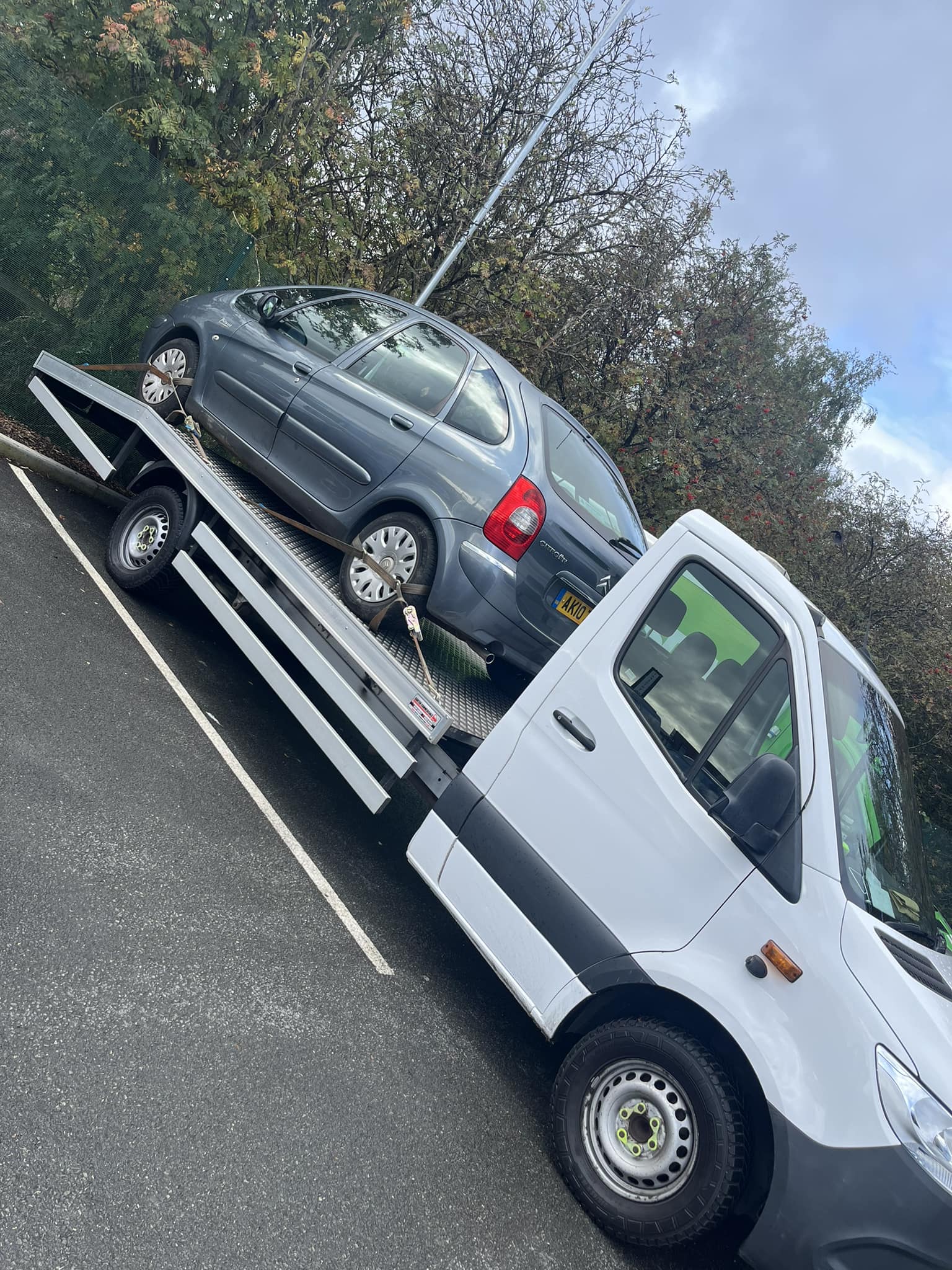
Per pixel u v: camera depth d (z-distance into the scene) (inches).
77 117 370.3
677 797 161.6
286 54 473.1
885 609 613.0
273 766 241.4
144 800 193.6
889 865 159.2
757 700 161.2
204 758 223.6
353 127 506.9
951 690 569.0
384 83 514.3
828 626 175.3
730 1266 161.3
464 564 207.8
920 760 570.9
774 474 599.8
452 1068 171.2
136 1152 119.0
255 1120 135.0
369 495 227.9
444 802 185.6
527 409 224.2
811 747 154.7
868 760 166.7
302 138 475.5
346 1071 154.8
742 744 159.8
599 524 221.9
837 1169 133.8
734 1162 143.5
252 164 461.1
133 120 448.5
